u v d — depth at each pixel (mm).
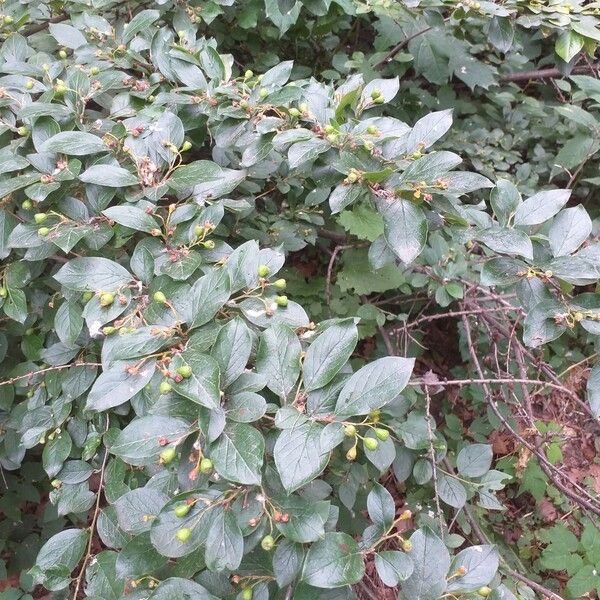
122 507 1135
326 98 1457
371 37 3381
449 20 2496
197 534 986
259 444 928
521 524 2713
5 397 1780
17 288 1475
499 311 2268
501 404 2498
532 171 3174
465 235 1302
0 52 1887
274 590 1139
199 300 1095
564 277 1194
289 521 984
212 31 2541
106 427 1493
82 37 1858
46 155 1401
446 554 1063
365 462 1866
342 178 1444
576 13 2080
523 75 3225
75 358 1569
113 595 1304
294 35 2744
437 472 1709
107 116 1676
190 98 1588
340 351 1023
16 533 2391
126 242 1509
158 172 1408
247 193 1972
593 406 1135
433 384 1629
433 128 1361
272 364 1053
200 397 924
